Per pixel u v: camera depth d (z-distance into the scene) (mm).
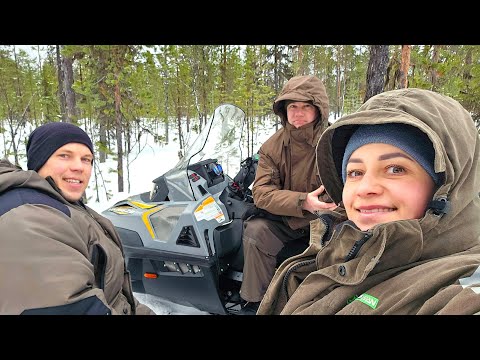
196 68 14008
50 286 999
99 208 5773
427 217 688
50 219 1139
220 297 2377
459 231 703
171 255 2410
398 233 699
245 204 2771
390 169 735
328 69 25266
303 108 2297
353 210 786
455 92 7703
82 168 1531
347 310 704
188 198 2574
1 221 1078
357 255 778
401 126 739
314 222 1195
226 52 14375
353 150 804
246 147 13453
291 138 2395
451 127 714
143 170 11102
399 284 670
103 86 8656
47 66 13812
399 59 5910
